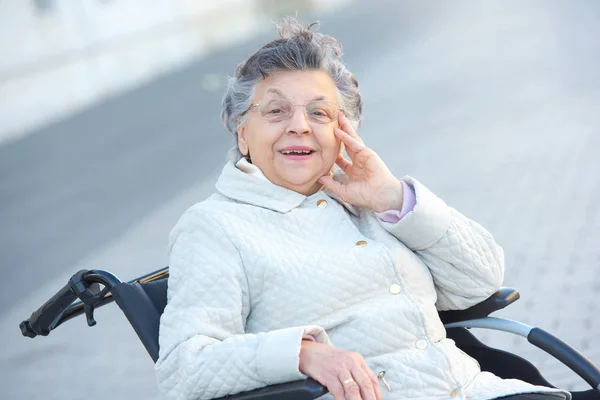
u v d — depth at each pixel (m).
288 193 4.03
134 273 10.43
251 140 4.07
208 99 23.16
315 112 4.03
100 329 8.86
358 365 3.36
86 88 26.88
